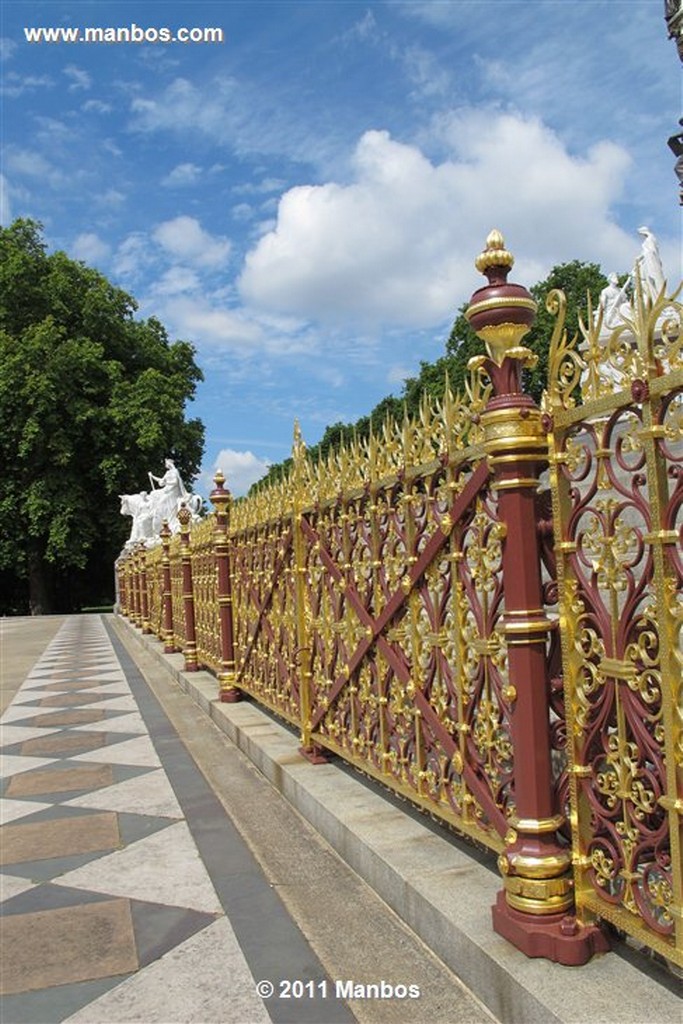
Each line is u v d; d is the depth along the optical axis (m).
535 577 2.62
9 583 39.22
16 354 32.53
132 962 3.12
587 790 2.49
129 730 7.46
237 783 5.45
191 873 3.95
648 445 2.11
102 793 5.41
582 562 2.47
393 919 3.27
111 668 12.42
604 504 2.33
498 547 2.80
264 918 3.40
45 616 30.22
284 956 3.07
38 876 4.01
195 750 6.50
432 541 3.31
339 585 4.52
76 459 34.41
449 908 2.87
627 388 2.18
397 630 3.76
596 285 23.22
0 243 35.72
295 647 5.54
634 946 2.53
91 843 4.45
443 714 3.33
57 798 5.34
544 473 2.70
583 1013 2.17
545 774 2.60
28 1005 2.85
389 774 3.96
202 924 3.39
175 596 12.56
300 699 5.36
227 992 2.86
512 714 2.70
